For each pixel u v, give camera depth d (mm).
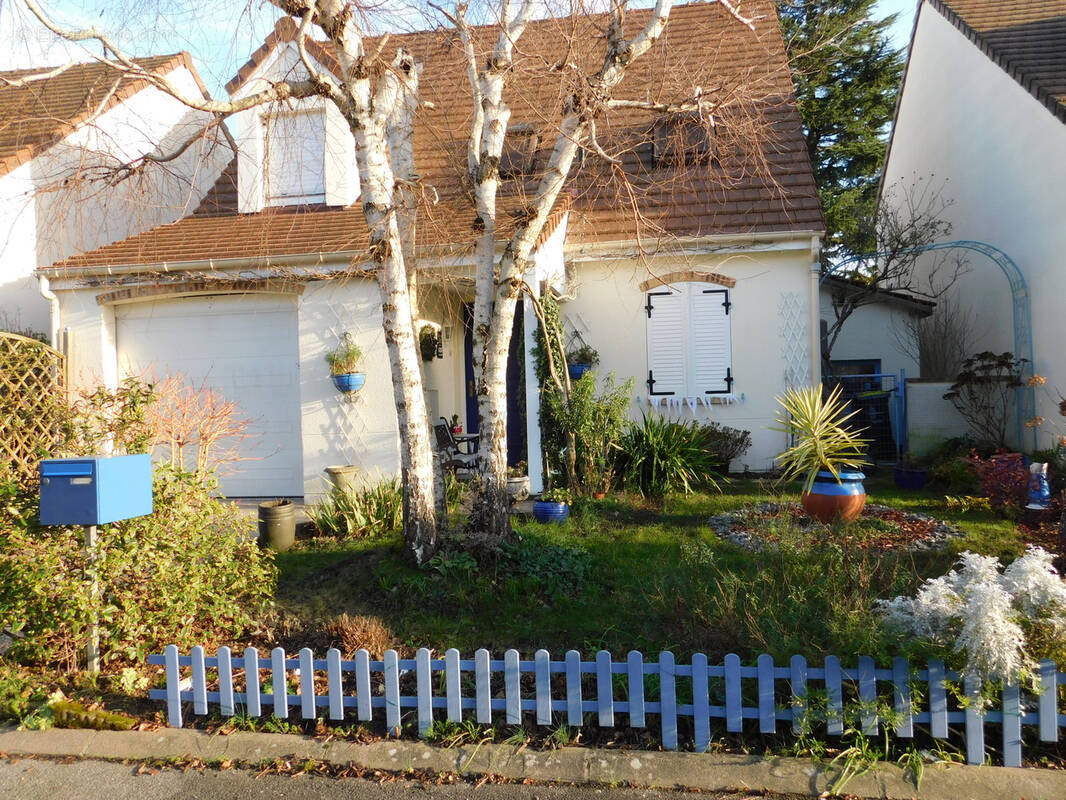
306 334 9633
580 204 11836
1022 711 3635
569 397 9141
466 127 10008
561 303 11516
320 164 11250
